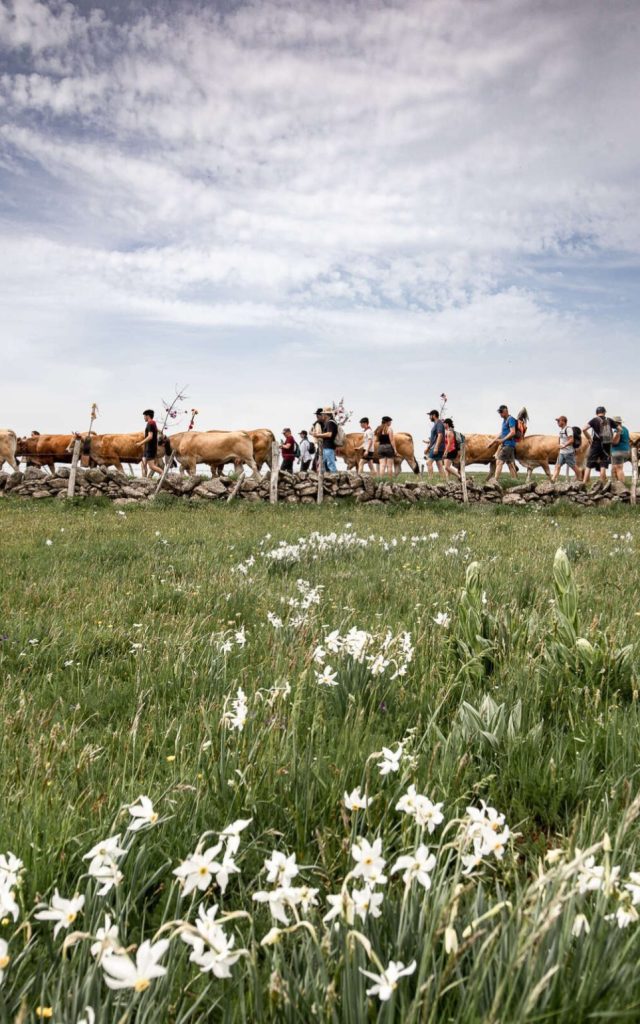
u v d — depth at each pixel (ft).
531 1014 5.00
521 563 28.91
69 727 12.69
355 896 5.53
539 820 9.30
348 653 13.82
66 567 29.48
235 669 15.28
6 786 9.53
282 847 8.20
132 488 73.77
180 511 63.77
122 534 43.65
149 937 6.83
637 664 13.46
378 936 5.76
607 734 10.78
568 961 5.41
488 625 15.14
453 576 25.62
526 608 19.12
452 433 78.74
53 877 7.36
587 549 34.53
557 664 13.23
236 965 5.92
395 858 7.57
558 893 4.97
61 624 19.17
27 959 5.95
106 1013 5.20
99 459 92.68
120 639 18.39
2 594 23.13
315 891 5.67
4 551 34.37
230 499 71.72
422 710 12.60
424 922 5.82
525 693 12.34
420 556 32.73
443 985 5.34
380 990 4.66
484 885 7.27
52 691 14.58
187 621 19.54
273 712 11.35
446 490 75.56
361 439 92.07
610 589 22.54
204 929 4.92
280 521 55.16
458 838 6.39
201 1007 5.84
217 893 7.51
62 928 6.40
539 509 71.15
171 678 14.80
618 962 5.33
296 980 5.33
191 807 8.77
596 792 9.38
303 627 17.21
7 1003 5.48
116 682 15.23
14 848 7.64
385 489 73.97
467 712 11.14
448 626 16.52
